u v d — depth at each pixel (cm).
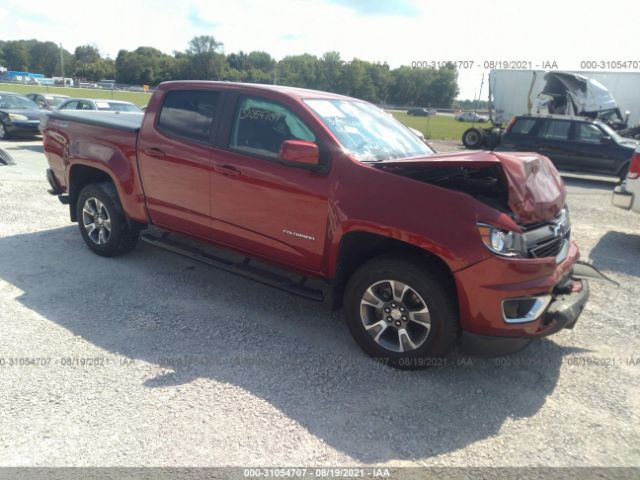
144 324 399
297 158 344
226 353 362
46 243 580
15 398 298
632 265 622
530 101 2119
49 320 396
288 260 397
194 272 514
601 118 1870
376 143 411
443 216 319
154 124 468
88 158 517
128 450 262
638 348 402
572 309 342
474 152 371
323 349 376
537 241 331
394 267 336
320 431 284
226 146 419
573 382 349
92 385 315
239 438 275
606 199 1128
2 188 848
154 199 477
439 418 302
